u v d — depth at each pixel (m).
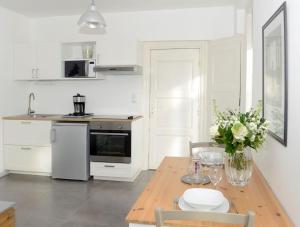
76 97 4.63
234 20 4.29
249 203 1.52
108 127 4.10
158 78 4.68
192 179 1.88
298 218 1.28
